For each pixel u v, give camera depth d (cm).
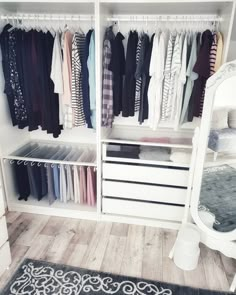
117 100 200
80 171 221
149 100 193
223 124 160
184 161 194
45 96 196
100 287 159
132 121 235
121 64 193
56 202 237
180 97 188
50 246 193
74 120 203
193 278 167
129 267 175
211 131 160
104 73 187
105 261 180
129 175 206
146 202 214
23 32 187
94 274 168
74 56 186
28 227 214
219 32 182
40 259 180
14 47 190
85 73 188
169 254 185
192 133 225
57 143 255
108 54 185
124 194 213
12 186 239
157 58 179
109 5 174
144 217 220
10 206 236
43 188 236
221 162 167
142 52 181
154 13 195
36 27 213
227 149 165
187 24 199
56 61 188
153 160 199
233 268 177
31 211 234
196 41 179
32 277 165
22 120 212
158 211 213
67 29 191
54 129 209
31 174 226
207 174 171
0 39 190
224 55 174
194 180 171
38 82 195
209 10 183
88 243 197
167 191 204
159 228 218
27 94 199
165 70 185
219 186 171
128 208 217
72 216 229
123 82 197
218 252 191
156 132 230
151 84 189
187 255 169
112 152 204
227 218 171
